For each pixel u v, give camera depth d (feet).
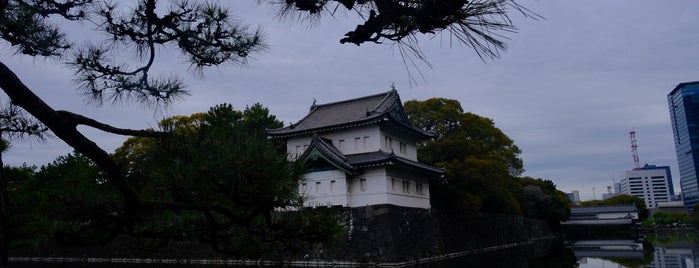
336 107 127.44
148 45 16.01
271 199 11.59
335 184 102.78
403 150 120.16
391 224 95.40
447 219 124.47
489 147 159.33
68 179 14.46
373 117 107.34
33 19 15.33
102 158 11.71
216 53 16.42
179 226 14.97
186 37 15.78
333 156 102.12
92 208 13.46
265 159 10.96
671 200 554.87
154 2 14.90
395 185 105.09
